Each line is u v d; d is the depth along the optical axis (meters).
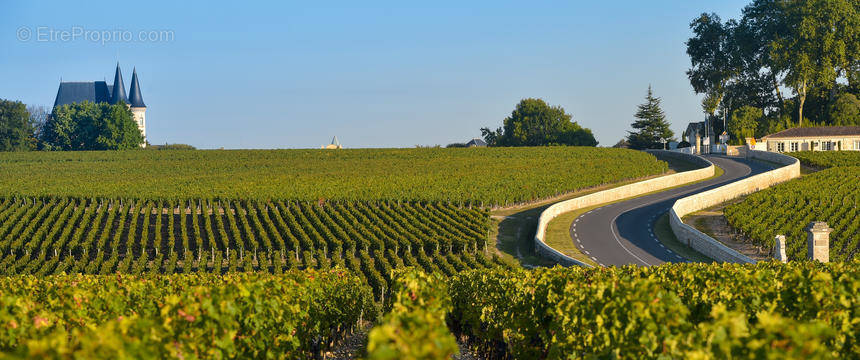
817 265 27.12
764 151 106.62
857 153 103.62
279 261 50.59
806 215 58.06
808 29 118.44
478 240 56.41
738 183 74.62
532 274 25.53
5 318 15.86
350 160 123.19
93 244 60.59
